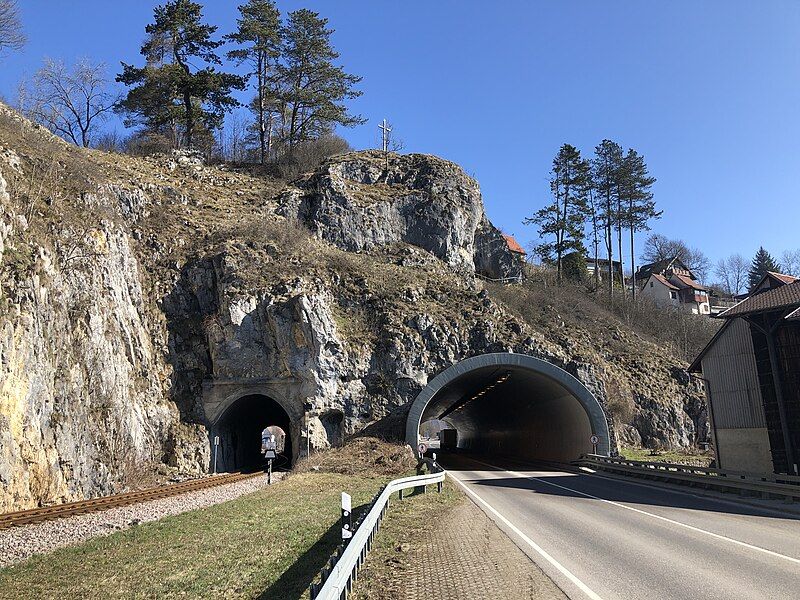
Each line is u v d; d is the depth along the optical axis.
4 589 10.98
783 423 25.77
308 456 34.72
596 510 17.28
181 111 56.50
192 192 50.03
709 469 22.86
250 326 37.72
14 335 24.02
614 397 43.50
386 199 56.16
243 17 63.34
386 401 38.00
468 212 59.56
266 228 44.88
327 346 37.75
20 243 27.25
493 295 52.03
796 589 8.27
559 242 66.88
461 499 20.08
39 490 23.58
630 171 69.06
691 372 32.38
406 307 42.53
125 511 19.86
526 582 8.94
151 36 58.88
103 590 10.58
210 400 36.53
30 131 39.75
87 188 37.06
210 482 27.45
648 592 8.24
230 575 10.84
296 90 64.00
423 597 8.38
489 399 52.88
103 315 32.31
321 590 5.96
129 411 31.61
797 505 18.11
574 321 53.09
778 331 26.61
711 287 105.00
